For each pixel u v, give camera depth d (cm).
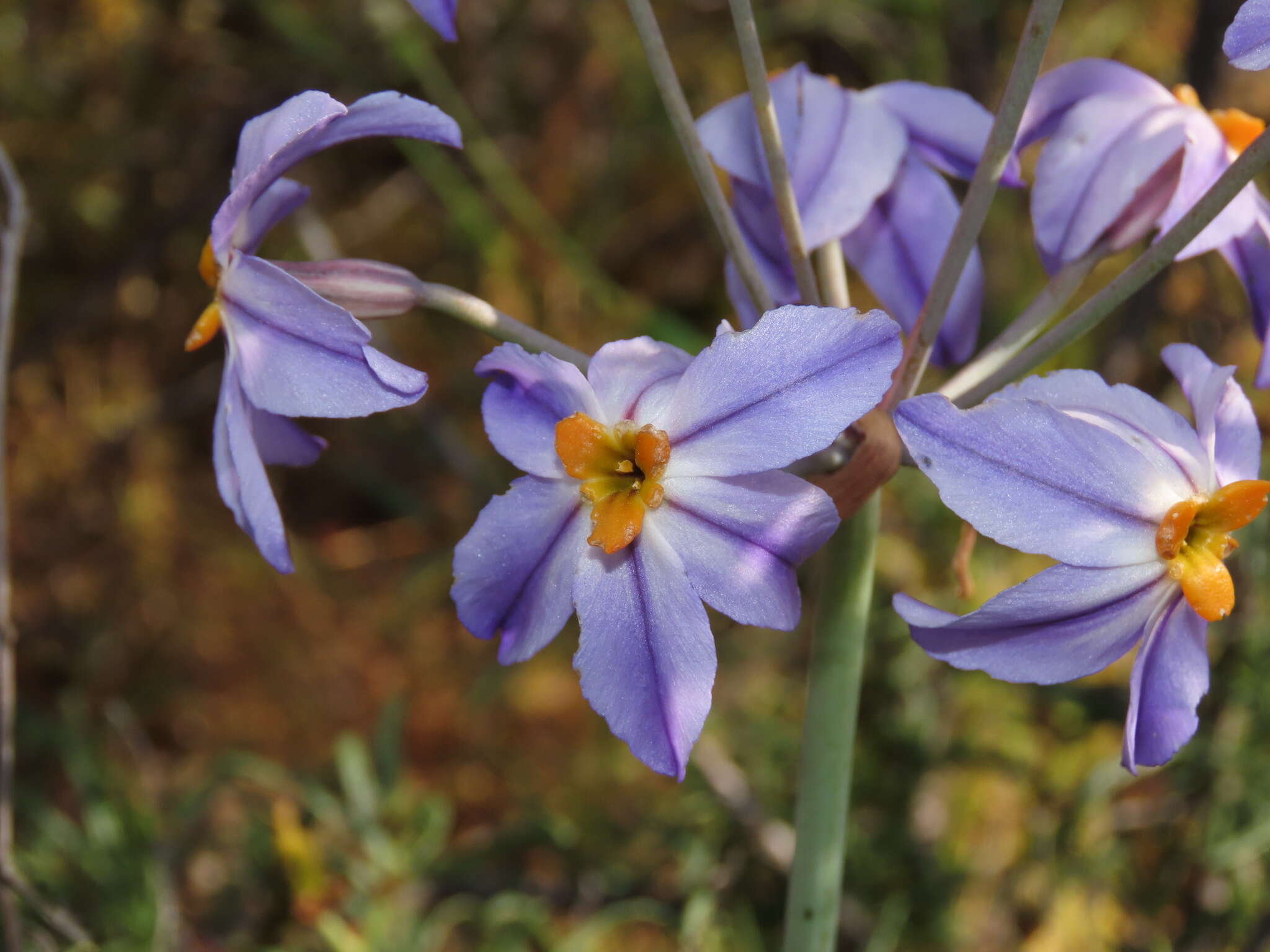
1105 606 21
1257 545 31
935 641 21
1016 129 21
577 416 21
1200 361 22
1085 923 35
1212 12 35
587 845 37
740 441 20
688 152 22
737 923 34
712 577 21
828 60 48
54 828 33
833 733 23
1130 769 21
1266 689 32
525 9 49
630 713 21
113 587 50
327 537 51
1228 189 21
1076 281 23
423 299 22
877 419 22
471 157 43
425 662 48
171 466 52
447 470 51
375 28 44
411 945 30
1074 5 45
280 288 21
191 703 49
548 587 21
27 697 49
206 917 34
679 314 50
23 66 48
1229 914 32
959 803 37
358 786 32
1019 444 20
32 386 51
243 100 49
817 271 24
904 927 35
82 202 50
